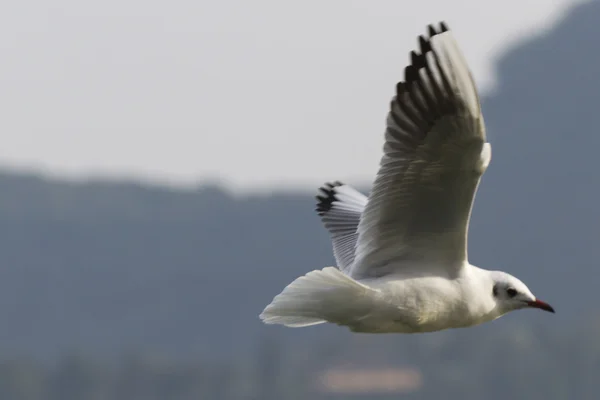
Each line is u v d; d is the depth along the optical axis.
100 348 71.56
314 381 47.81
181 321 73.50
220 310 74.38
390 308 7.45
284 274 76.06
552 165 75.12
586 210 71.56
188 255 79.19
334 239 8.97
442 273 7.61
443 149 6.94
